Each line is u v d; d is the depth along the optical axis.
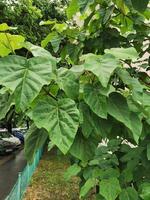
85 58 1.59
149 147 1.97
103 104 1.50
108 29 2.89
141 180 2.15
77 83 1.53
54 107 1.40
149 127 1.89
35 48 1.61
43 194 10.03
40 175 12.66
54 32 2.85
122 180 2.18
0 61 1.36
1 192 12.94
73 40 2.88
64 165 14.84
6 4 12.70
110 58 1.51
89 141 1.62
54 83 1.55
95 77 1.58
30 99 1.28
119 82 1.91
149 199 1.90
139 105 1.66
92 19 3.02
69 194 10.07
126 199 2.02
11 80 1.31
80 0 2.19
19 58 1.38
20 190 8.38
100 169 2.34
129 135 1.81
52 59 1.56
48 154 17.80
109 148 2.51
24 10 12.80
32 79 1.32
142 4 1.87
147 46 3.32
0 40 1.60
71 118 1.36
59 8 15.48
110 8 2.78
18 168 18.19
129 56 1.59
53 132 1.33
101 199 2.13
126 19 2.93
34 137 1.69
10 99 1.56
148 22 3.36
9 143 22.94
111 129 1.73
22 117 1.74
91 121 1.57
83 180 2.65
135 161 2.14
